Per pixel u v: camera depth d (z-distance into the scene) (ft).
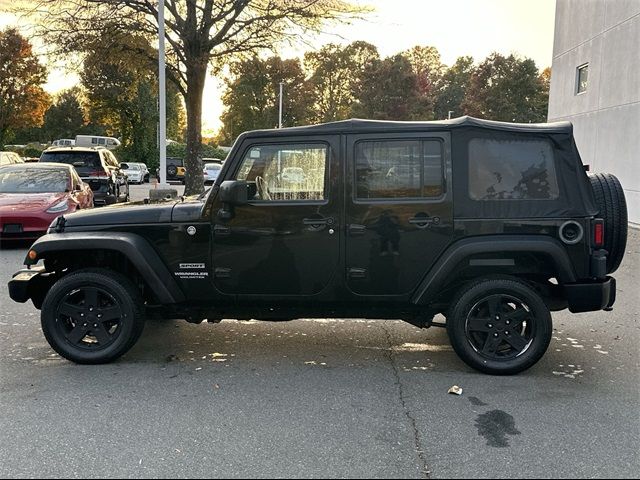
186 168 64.39
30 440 11.96
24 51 149.18
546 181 15.60
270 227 15.88
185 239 16.12
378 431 12.41
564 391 14.71
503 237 15.47
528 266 15.84
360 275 15.84
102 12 59.52
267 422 12.84
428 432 12.37
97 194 51.39
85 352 16.44
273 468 10.88
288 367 16.44
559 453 11.49
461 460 11.20
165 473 10.70
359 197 15.72
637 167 50.72
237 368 16.35
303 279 16.01
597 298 15.52
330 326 20.63
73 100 212.64
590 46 60.64
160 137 54.54
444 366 16.60
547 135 15.57
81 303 16.56
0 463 11.04
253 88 215.10
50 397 14.17
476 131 15.61
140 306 16.56
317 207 15.75
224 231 15.99
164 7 56.80
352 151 15.70
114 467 10.91
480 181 15.60
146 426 12.62
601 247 15.62
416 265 15.74
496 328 15.76
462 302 15.66
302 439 12.03
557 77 70.79
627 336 19.52
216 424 12.73
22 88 151.33
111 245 15.96
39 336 19.15
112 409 13.50
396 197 15.69
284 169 15.93
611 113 55.77
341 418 13.05
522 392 14.62
